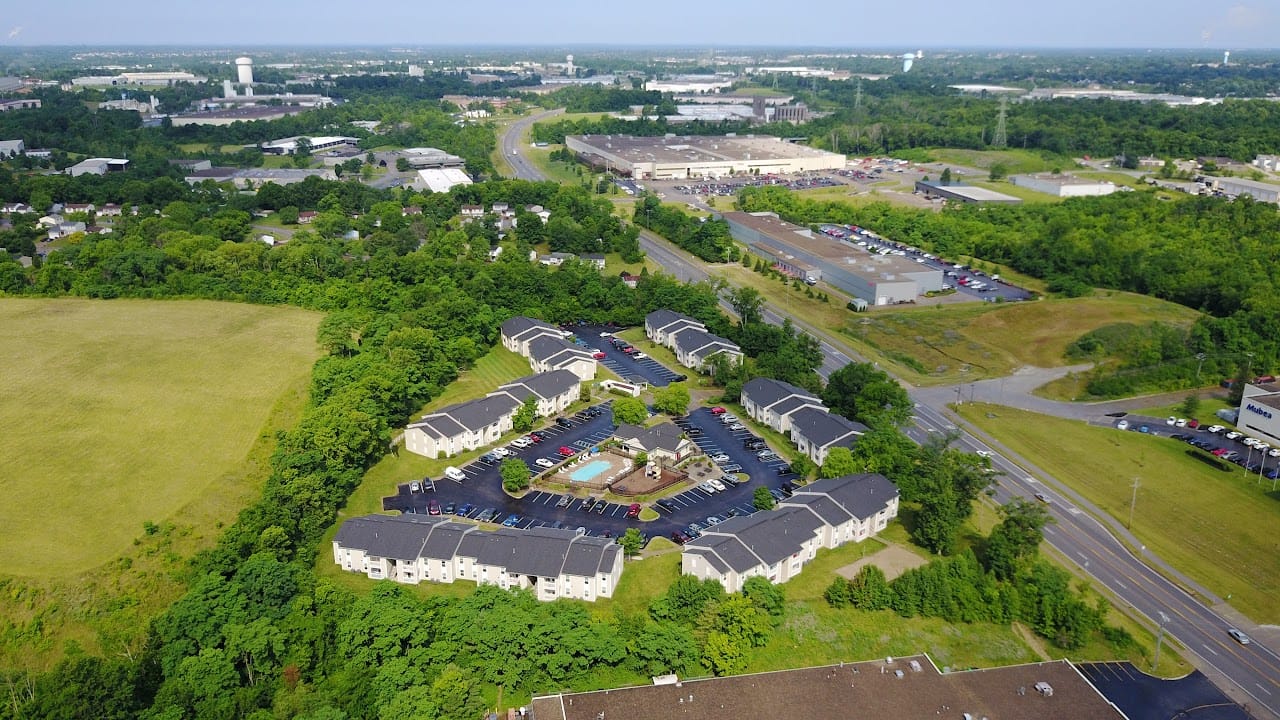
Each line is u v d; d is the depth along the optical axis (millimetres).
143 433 199500
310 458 185000
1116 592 163375
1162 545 178000
